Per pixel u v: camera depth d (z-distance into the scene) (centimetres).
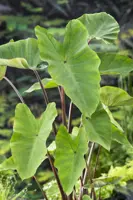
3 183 280
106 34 266
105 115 235
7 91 727
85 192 267
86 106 210
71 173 222
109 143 229
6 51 258
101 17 272
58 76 216
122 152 369
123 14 785
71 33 226
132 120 389
